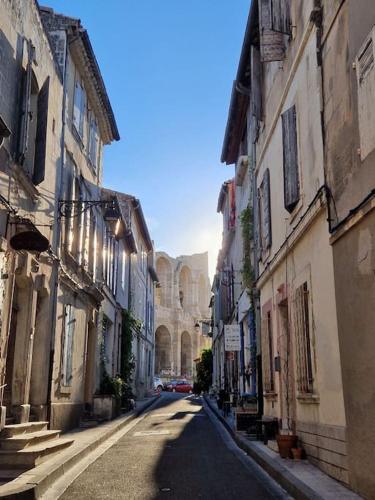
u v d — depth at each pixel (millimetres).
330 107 7863
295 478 7477
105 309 20766
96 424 16156
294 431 10125
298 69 10047
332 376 7730
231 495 7258
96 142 19062
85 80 16719
